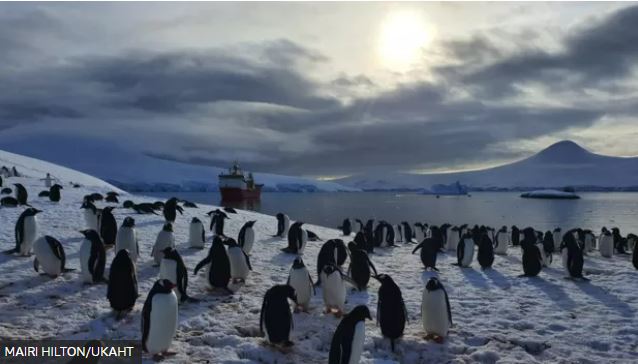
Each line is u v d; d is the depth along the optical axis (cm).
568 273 1330
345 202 15550
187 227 1906
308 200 17362
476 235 2322
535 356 748
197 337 736
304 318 860
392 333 750
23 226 1162
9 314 793
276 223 2475
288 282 884
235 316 846
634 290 1193
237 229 2053
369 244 1834
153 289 650
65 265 1139
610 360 723
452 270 1462
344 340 606
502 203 14912
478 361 722
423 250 1435
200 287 1019
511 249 2202
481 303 1035
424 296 784
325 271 878
